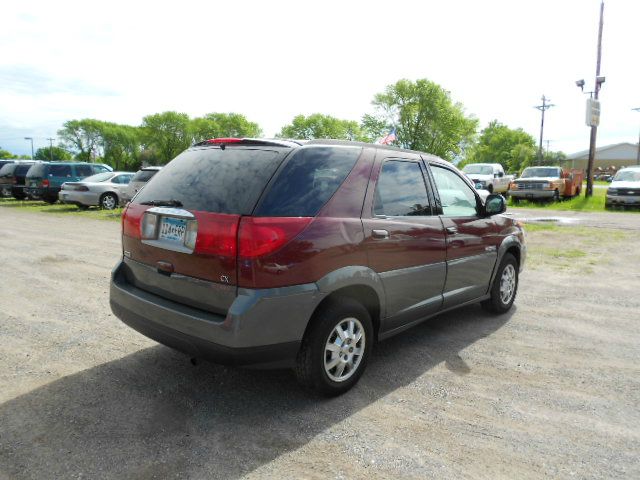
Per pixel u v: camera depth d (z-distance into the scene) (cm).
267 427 303
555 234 1204
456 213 456
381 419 316
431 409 330
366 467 265
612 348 449
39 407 321
